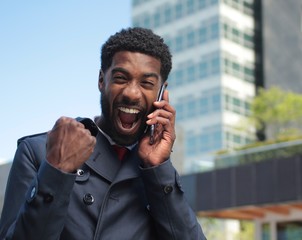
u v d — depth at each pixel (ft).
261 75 200.23
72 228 7.04
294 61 200.54
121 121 7.35
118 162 7.39
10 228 6.80
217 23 196.24
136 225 7.26
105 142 7.41
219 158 63.46
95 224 7.12
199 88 196.24
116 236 7.12
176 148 60.03
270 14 202.69
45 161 6.69
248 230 104.27
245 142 186.80
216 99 191.93
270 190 58.03
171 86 202.90
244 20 201.57
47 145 6.78
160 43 7.39
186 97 198.49
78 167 6.78
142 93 7.30
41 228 6.60
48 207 6.59
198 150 192.34
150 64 7.30
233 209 60.44
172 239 7.33
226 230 102.73
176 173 7.40
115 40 7.32
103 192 7.24
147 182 7.27
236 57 196.95
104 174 7.29
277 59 200.95
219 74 192.65
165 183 7.24
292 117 130.00
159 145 7.38
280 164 57.88
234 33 198.29
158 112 7.32
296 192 56.34
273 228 61.57
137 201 7.36
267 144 60.34
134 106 7.27
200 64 197.67
